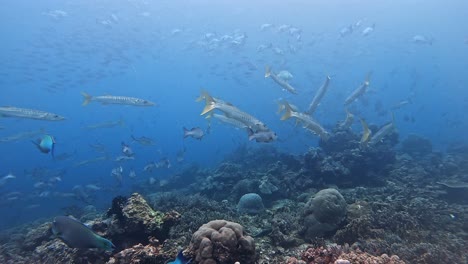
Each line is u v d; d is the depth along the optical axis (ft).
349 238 26.05
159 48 143.95
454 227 29.63
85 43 121.19
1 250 33.50
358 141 52.34
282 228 29.55
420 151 73.92
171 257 20.66
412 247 23.88
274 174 51.80
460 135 150.00
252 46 204.54
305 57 141.18
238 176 53.31
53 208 82.84
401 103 82.89
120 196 25.18
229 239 18.33
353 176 45.27
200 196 47.19
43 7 182.39
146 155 178.40
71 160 189.98
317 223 28.43
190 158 148.87
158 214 24.48
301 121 36.60
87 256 23.03
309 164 46.34
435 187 42.19
